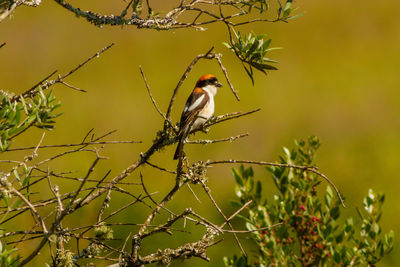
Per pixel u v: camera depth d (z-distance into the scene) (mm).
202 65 24156
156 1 25609
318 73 23875
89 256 5020
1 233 4422
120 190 4664
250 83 22359
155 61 24422
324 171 15445
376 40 26922
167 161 15398
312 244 6793
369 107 20750
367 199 6902
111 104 20219
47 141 16172
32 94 4797
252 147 17547
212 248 10766
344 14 28984
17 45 24750
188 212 5051
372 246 6691
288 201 6930
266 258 6676
